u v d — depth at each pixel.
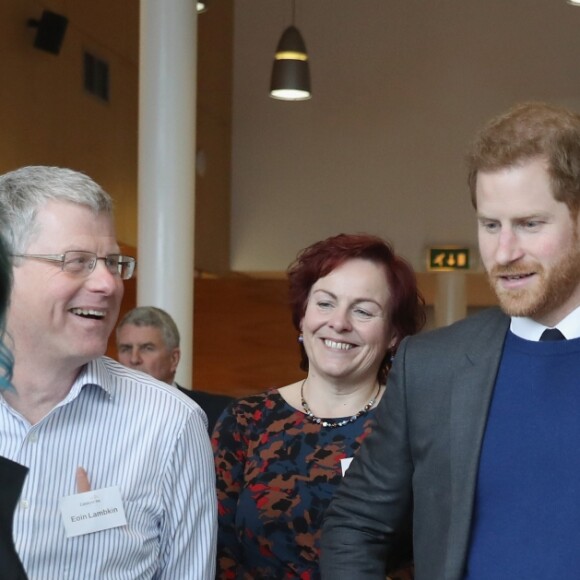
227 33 13.55
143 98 7.36
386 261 3.06
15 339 2.33
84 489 2.37
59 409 2.39
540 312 2.22
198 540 2.53
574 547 2.10
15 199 2.32
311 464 2.96
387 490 2.46
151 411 2.49
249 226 13.76
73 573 2.33
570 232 2.13
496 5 13.09
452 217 13.26
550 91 12.94
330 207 13.56
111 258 2.39
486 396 2.24
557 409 2.17
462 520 2.21
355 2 13.44
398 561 2.64
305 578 2.90
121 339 5.40
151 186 7.31
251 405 3.10
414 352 2.41
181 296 7.32
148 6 7.35
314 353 3.03
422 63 13.31
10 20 8.86
